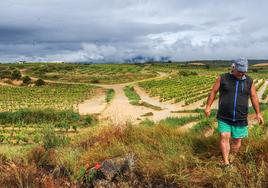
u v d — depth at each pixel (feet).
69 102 165.48
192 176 12.17
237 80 13.09
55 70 353.10
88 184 13.24
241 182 11.33
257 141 13.52
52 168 14.73
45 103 163.02
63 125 88.84
